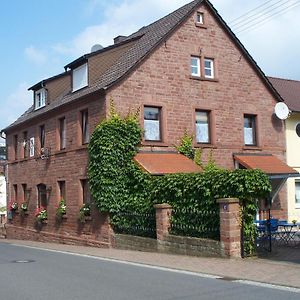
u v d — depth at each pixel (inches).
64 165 891.4
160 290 365.7
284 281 398.6
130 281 409.1
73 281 410.3
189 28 844.6
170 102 810.8
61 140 922.7
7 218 1202.6
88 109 810.8
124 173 749.9
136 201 717.3
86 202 826.8
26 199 1082.1
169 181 633.6
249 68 903.7
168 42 818.2
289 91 1087.6
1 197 1825.8
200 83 845.2
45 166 975.0
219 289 369.7
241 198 539.2
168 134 801.6
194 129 829.8
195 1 863.1
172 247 606.5
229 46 885.8
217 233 557.6
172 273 457.1
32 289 374.9
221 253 538.3
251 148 888.9
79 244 830.5
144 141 777.6
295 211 953.5
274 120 928.9
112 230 743.7
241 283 397.7
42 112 973.8
